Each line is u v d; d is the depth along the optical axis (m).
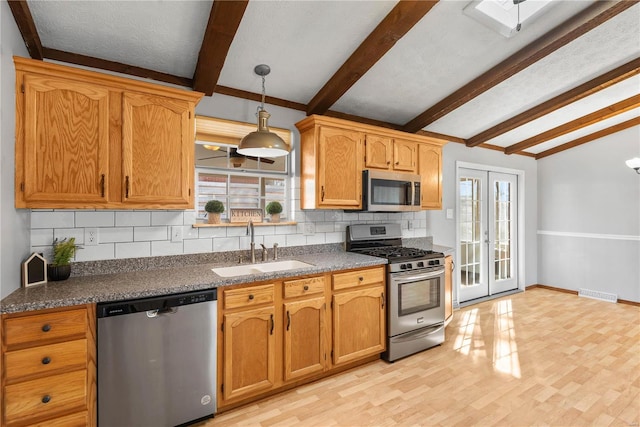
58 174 1.78
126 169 1.94
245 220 2.73
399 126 3.74
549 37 2.38
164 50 2.18
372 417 2.01
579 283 4.76
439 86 2.99
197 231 2.51
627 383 2.37
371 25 2.17
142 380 1.73
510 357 2.81
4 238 1.57
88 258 2.12
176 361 1.82
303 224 3.03
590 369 2.58
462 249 4.38
